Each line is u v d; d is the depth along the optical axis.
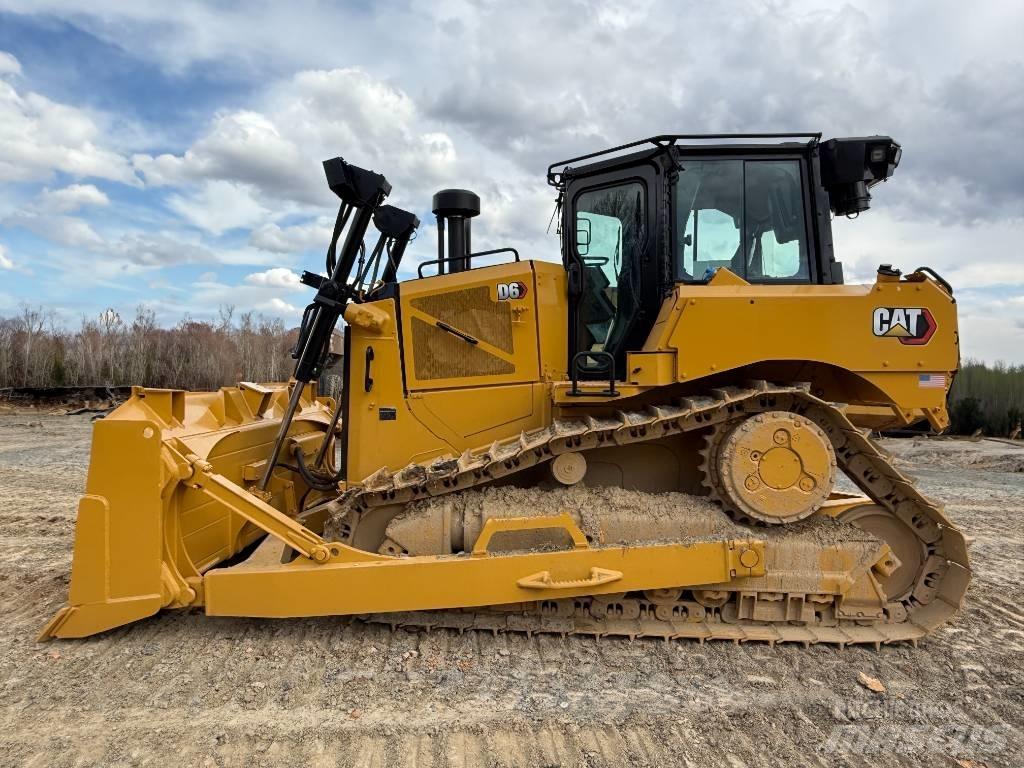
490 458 3.45
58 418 17.19
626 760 2.53
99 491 3.32
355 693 2.96
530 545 3.46
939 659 3.43
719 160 3.91
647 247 3.90
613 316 4.09
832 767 2.54
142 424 3.30
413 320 3.97
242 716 2.76
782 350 3.38
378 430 3.97
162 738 2.60
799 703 2.97
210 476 3.40
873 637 3.48
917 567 3.68
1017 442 15.34
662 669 3.23
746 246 3.88
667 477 3.86
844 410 3.84
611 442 3.52
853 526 3.55
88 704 2.83
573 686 3.06
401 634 3.51
